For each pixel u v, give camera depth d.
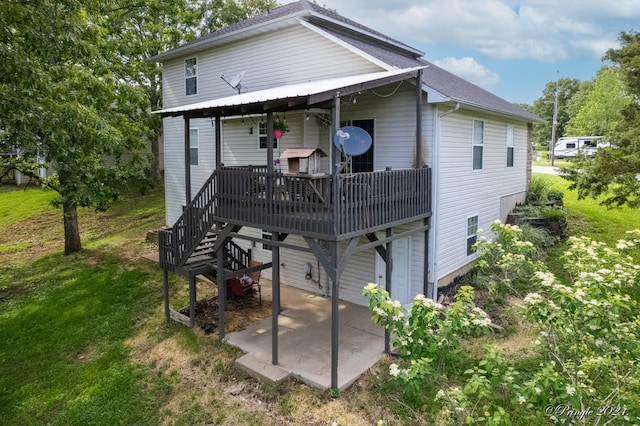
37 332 10.27
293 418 6.61
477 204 12.34
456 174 10.86
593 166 13.52
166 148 16.92
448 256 10.75
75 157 11.77
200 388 7.63
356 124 10.86
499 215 14.23
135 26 22.48
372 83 7.77
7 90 9.52
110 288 12.58
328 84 8.36
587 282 4.50
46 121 10.08
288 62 11.98
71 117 10.68
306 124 11.49
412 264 10.20
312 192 7.16
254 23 12.80
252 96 9.20
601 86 42.47
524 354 7.89
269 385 7.39
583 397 4.23
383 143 10.43
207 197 9.29
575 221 16.58
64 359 9.02
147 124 21.62
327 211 6.92
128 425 6.93
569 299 4.20
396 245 10.45
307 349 8.50
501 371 4.38
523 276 11.41
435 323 4.54
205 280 12.79
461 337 8.52
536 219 14.44
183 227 9.82
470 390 4.18
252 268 9.54
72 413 7.28
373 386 7.28
